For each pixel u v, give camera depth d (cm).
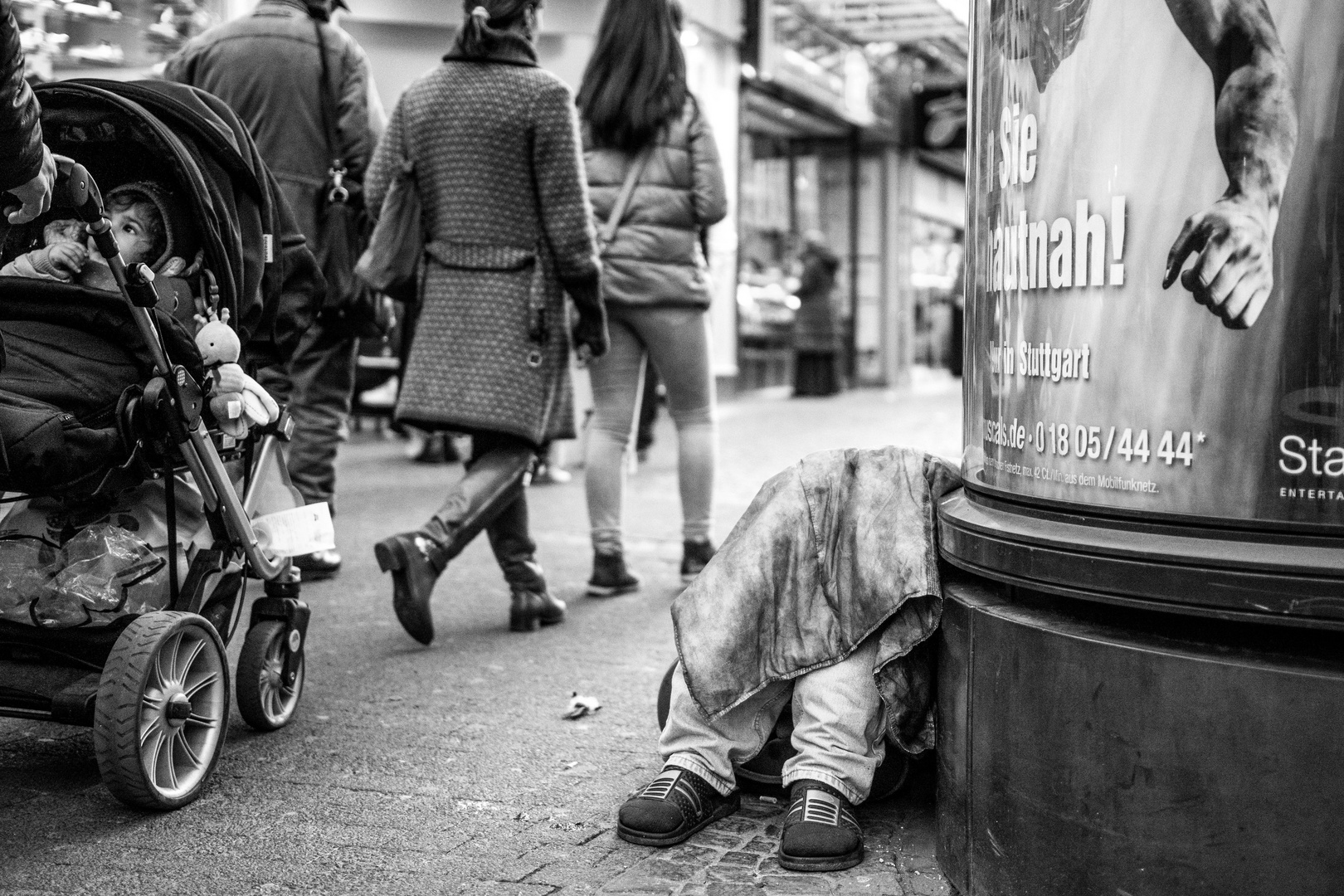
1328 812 205
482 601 551
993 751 248
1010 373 252
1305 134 206
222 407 334
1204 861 215
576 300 489
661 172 545
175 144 336
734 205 1620
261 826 308
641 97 535
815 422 1441
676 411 568
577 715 394
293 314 391
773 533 310
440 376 474
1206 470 217
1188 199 217
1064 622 236
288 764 351
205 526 360
